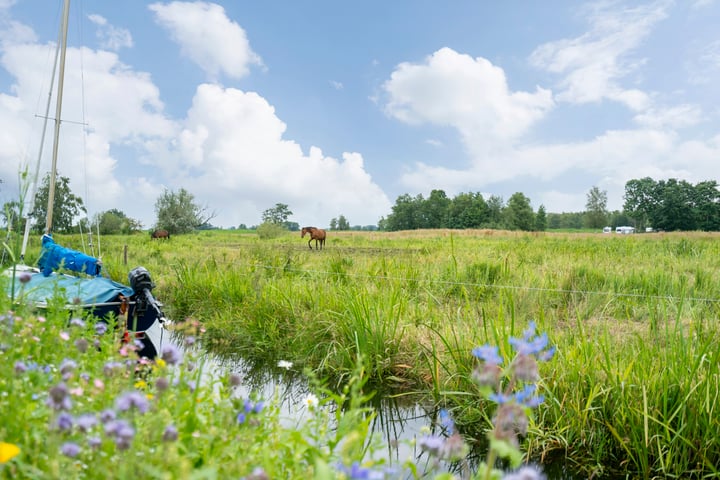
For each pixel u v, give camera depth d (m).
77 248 11.66
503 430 1.47
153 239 31.36
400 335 5.98
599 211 113.81
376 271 9.87
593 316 7.21
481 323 6.27
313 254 16.61
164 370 2.67
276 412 2.73
